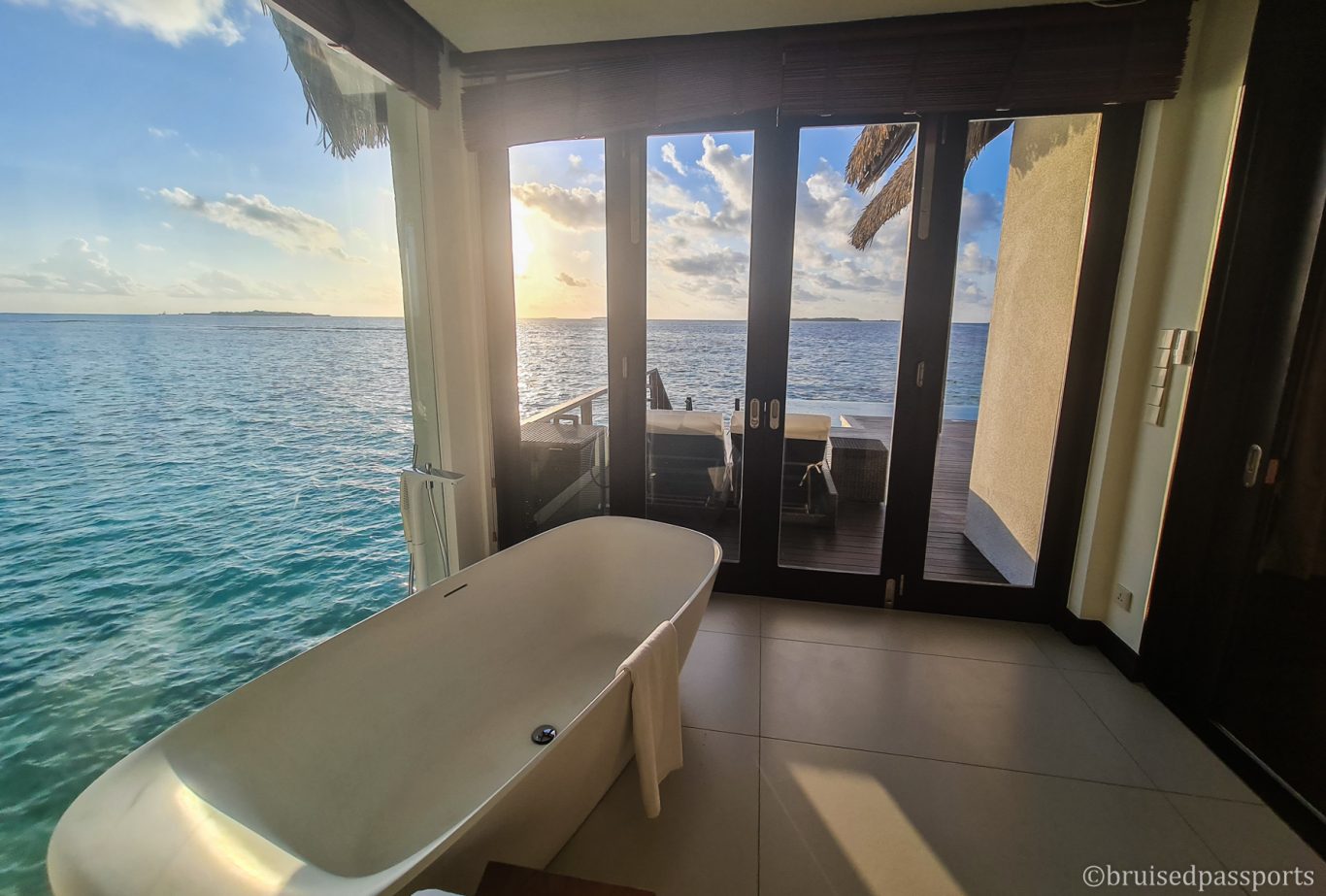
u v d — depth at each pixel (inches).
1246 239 66.8
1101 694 80.8
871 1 76.9
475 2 78.7
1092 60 76.6
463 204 101.0
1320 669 57.9
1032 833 58.8
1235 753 66.9
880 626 99.1
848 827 59.4
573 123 92.1
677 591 90.2
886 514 101.8
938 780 65.7
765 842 57.7
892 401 99.0
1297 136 61.8
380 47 76.4
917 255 92.5
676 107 88.5
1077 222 87.8
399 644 64.9
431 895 32.9
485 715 72.4
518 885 40.9
